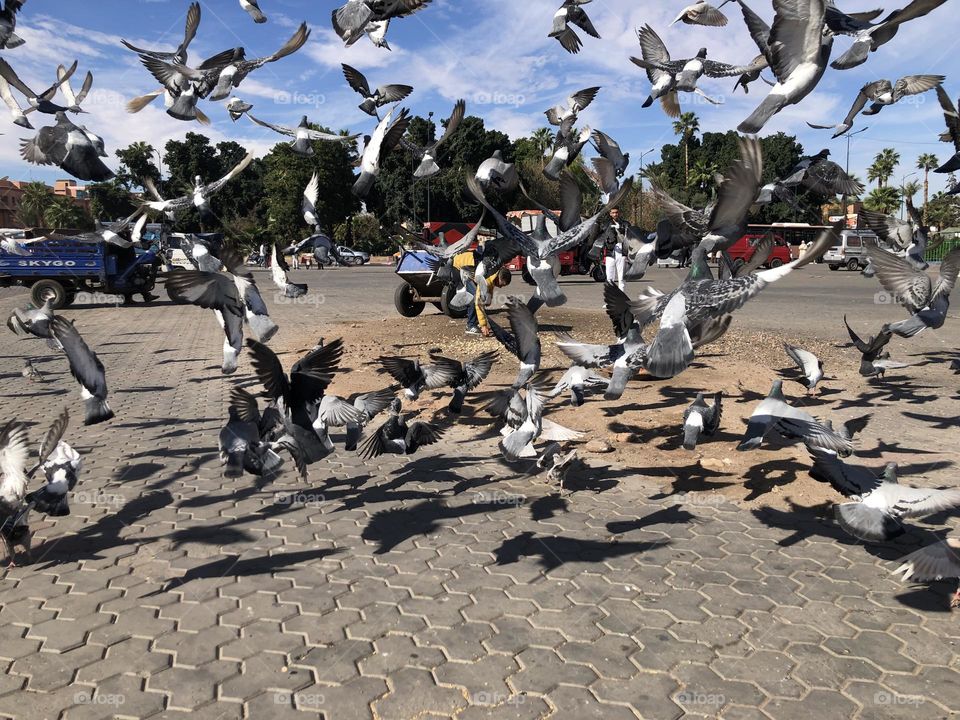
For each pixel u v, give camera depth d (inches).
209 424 374.3
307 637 170.6
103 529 236.5
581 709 143.2
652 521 245.1
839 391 430.3
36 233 923.4
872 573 204.2
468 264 608.1
